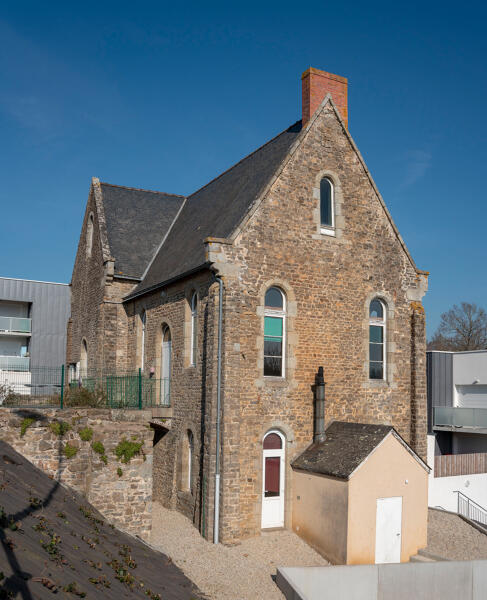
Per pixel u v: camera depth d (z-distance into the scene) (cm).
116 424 1688
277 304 1945
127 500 1667
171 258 2331
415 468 1791
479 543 1870
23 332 4053
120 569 1070
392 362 2119
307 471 1811
